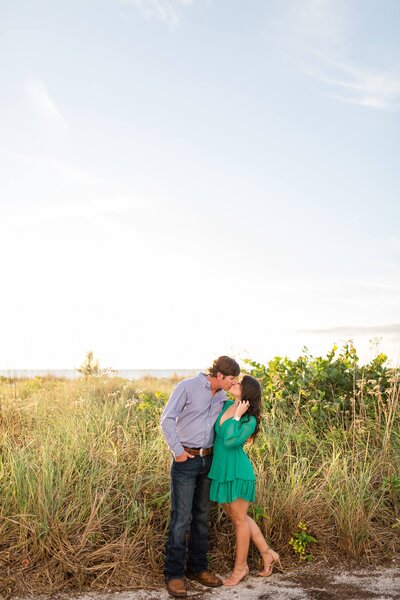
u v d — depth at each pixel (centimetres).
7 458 625
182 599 469
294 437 752
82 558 497
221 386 498
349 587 492
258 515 554
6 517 510
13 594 455
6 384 1148
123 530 544
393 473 674
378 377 901
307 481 634
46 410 873
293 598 470
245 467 504
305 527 554
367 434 779
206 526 509
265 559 516
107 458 640
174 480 495
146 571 506
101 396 1042
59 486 560
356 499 600
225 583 498
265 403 873
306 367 930
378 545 572
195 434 497
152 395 1086
